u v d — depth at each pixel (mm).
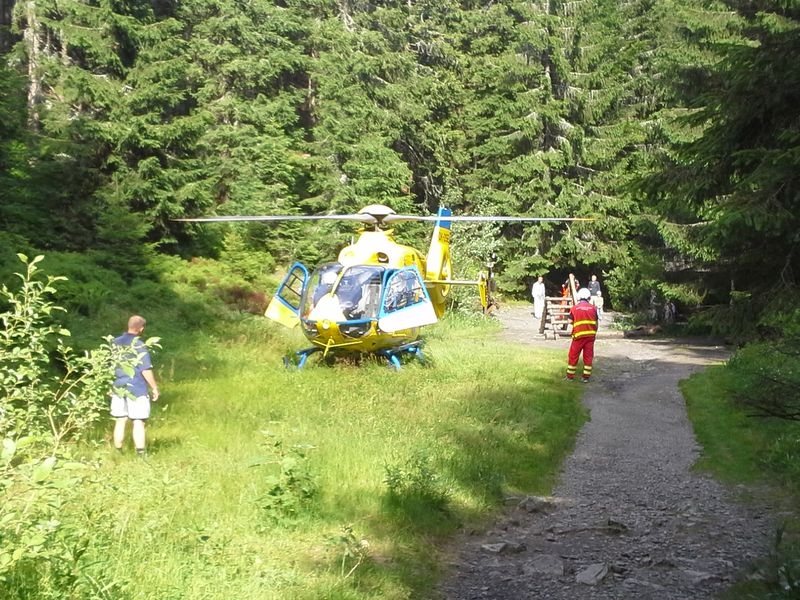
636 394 16969
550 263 39906
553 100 39656
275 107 34188
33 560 4781
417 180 43562
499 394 15266
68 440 9148
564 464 11234
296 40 39500
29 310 5383
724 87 10031
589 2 41094
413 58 42625
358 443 10297
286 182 33844
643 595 6324
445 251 21812
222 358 17562
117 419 9695
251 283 27391
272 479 7828
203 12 35781
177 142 26719
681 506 9109
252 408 12742
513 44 40312
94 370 5652
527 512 8891
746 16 15289
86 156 24562
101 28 27141
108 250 23500
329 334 17219
